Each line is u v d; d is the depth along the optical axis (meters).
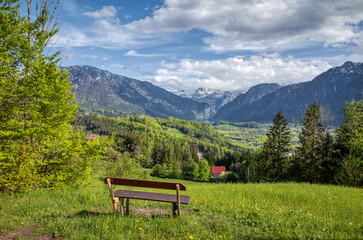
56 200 7.84
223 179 69.62
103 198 8.27
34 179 9.64
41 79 9.96
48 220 5.82
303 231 5.05
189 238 4.69
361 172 20.92
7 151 9.05
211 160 116.12
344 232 4.95
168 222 5.48
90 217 5.88
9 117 9.72
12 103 9.70
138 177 18.41
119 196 6.07
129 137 106.75
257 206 7.54
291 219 5.92
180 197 6.10
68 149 11.11
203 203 7.93
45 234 5.05
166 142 179.88
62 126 11.11
